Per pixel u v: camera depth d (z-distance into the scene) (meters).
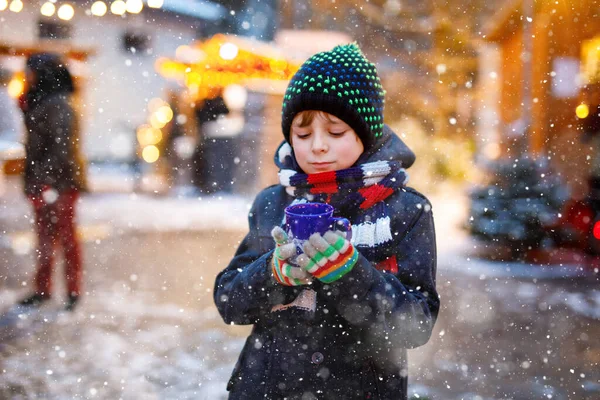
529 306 6.84
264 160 15.47
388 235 2.14
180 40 18.73
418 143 20.23
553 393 4.54
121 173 19.98
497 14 17.75
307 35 13.95
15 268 8.02
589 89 11.80
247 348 2.28
